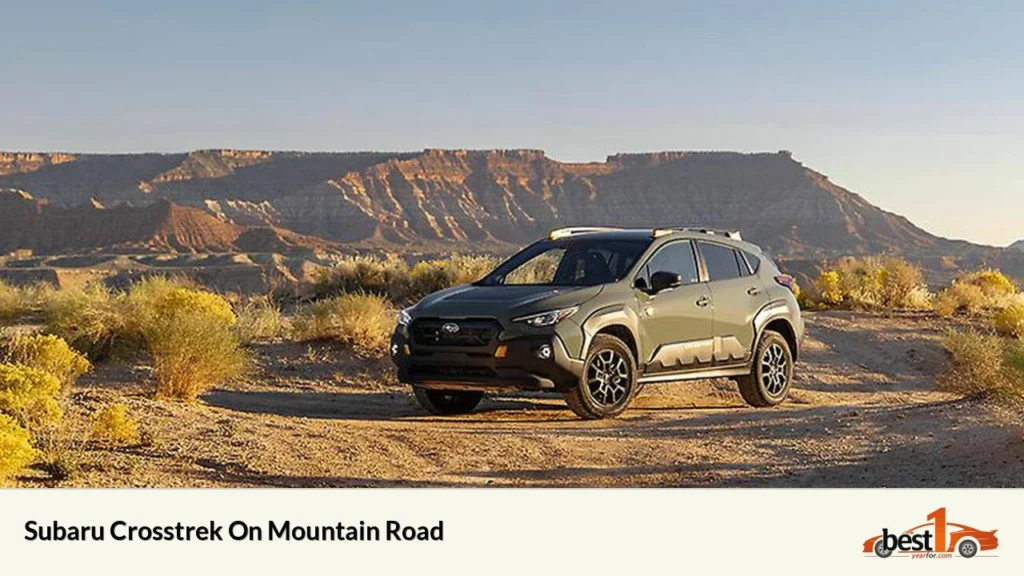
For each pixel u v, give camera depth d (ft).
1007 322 71.97
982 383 40.83
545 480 30.14
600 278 42.27
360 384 51.49
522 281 43.55
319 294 85.10
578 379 39.58
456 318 40.06
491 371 39.42
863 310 85.30
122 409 31.81
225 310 58.13
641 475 30.83
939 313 80.02
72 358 39.40
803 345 67.41
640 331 41.57
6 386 31.50
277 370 52.01
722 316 44.45
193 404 41.93
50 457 28.94
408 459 32.35
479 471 31.22
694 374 43.70
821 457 32.83
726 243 46.29
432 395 42.75
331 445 33.22
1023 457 29.81
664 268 43.24
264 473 29.30
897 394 57.31
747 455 33.53
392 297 83.41
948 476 29.19
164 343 42.55
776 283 47.55
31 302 66.90
